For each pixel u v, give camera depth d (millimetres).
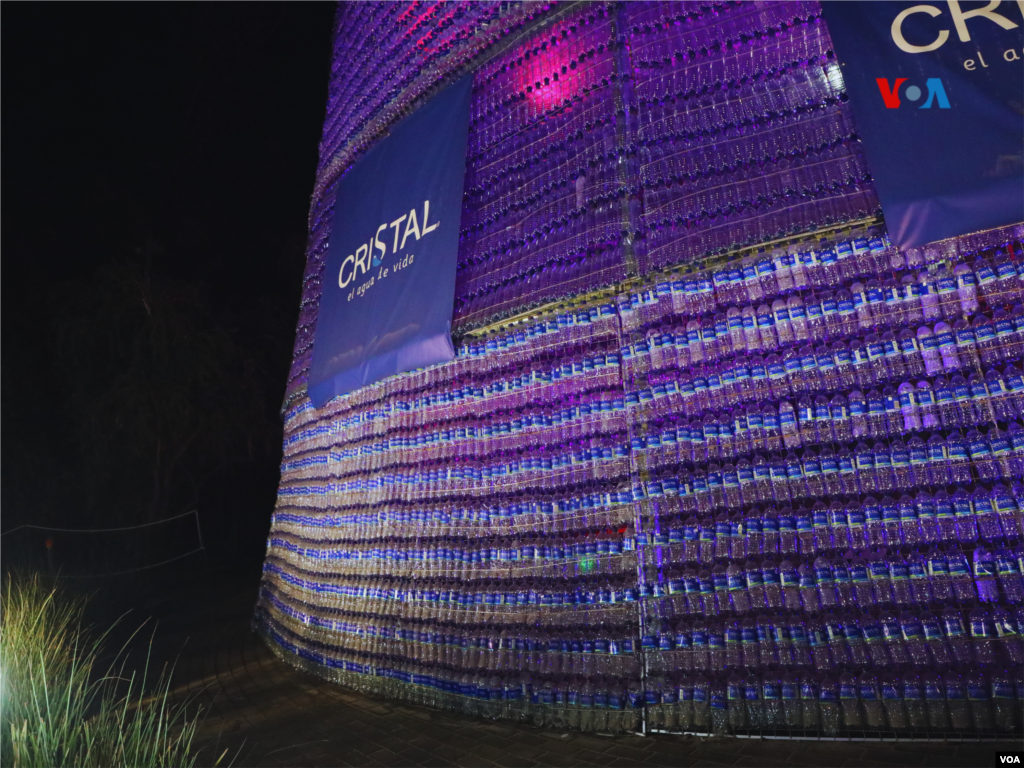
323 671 5602
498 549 4379
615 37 4414
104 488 15172
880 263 3254
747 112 3754
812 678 3111
